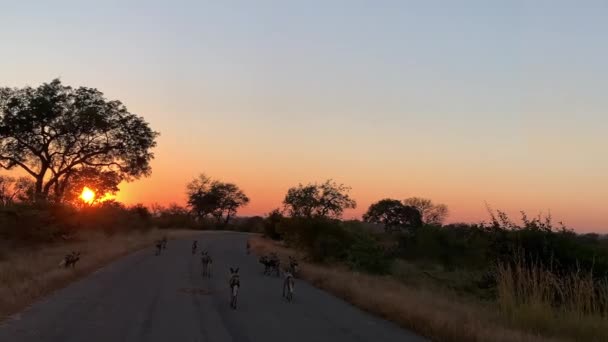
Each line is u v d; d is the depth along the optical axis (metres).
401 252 44.16
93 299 16.34
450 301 19.48
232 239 74.81
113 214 54.19
